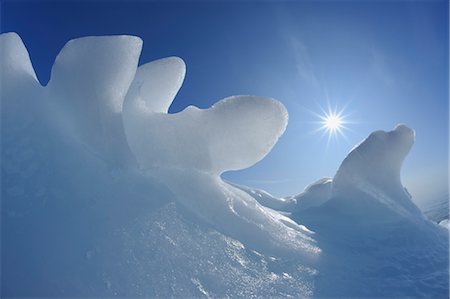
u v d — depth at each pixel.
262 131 3.63
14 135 3.28
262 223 3.64
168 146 3.59
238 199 3.79
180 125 3.66
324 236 4.21
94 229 2.89
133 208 3.14
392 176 5.19
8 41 3.65
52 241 2.76
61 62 3.58
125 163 3.40
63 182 3.11
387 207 4.99
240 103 3.60
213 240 3.21
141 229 3.00
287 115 3.64
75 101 3.45
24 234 2.77
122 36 3.58
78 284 2.55
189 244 3.06
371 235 4.45
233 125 3.62
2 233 2.76
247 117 3.60
